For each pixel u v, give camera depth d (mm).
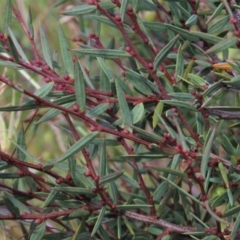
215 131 723
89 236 765
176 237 772
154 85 747
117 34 1001
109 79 746
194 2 762
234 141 814
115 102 742
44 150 1101
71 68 736
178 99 745
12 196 729
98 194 741
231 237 725
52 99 779
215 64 752
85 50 734
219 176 747
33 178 746
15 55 713
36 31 1029
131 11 744
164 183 760
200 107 742
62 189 726
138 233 774
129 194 811
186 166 739
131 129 730
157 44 941
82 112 722
